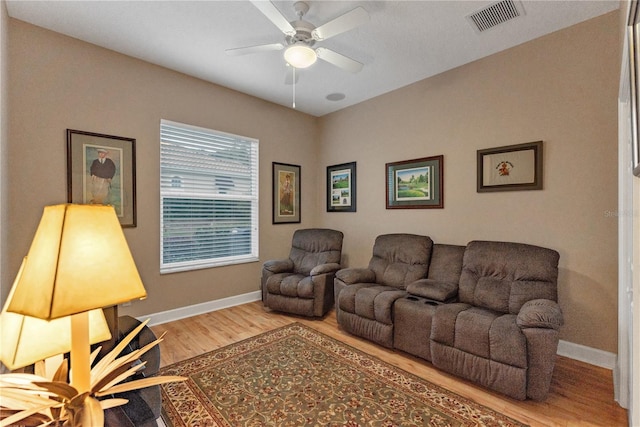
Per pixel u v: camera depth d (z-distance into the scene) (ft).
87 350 2.87
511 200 9.42
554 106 8.57
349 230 14.56
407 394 6.73
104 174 9.49
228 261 12.87
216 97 12.21
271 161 14.25
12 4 7.36
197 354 8.55
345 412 6.15
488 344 6.69
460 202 10.61
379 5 7.34
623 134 6.77
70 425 2.61
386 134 12.93
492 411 6.15
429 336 7.93
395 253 10.90
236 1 7.24
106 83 9.51
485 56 9.87
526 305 6.86
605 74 7.77
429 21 8.01
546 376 6.14
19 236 8.07
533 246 8.24
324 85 12.17
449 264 9.66
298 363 8.07
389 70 10.84
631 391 5.31
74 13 7.73
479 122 10.08
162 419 5.91
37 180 8.34
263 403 6.43
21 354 2.90
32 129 8.25
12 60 7.89
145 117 10.36
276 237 14.51
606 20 7.72
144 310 10.51
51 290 2.44
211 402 6.45
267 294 11.97
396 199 12.54
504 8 7.52
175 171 11.37
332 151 15.43
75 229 2.67
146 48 9.47
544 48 8.70
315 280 11.19
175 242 11.44
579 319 8.20
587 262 8.08
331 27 6.77
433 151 11.32
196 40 8.98
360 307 9.31
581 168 8.15
